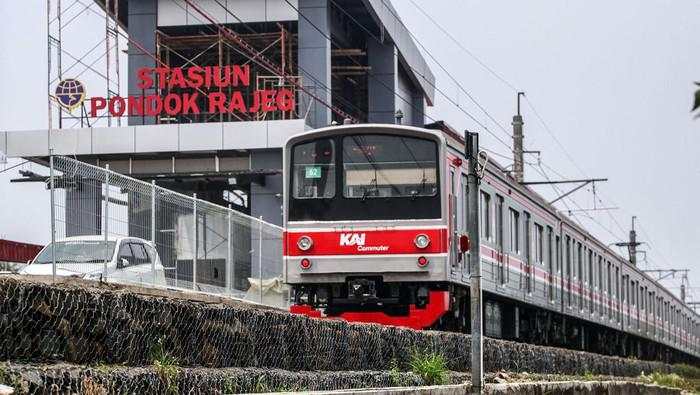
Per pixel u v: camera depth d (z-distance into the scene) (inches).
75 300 591.8
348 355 884.0
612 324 2365.9
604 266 2325.3
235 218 1315.2
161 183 2405.3
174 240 1095.0
